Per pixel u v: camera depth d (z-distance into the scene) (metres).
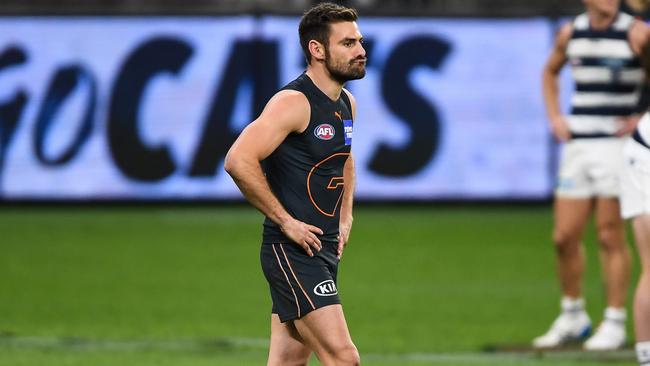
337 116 19.05
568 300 29.73
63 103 52.28
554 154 52.72
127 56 52.31
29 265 41.62
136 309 34.53
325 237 19.30
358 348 29.38
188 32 52.41
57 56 52.16
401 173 52.62
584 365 27.20
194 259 42.91
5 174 52.34
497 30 52.59
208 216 52.28
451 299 36.22
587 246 46.97
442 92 52.56
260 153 18.50
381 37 52.31
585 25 29.16
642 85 29.03
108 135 52.44
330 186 19.20
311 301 18.83
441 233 48.47
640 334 22.28
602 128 29.05
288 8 52.38
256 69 52.34
